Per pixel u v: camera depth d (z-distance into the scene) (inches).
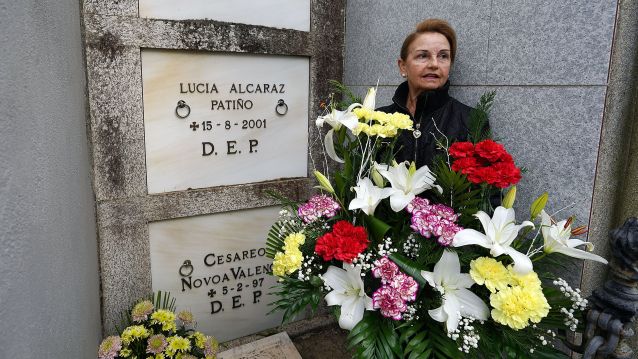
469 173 39.8
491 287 37.3
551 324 41.6
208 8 70.2
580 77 47.5
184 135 71.6
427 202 43.4
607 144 46.4
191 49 69.1
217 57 72.6
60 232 37.4
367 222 44.4
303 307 44.4
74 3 55.4
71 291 41.1
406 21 71.9
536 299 35.7
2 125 22.8
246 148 78.1
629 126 47.3
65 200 41.1
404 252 43.3
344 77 88.0
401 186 43.6
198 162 73.6
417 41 56.0
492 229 39.2
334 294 41.4
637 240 39.4
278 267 43.6
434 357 39.6
